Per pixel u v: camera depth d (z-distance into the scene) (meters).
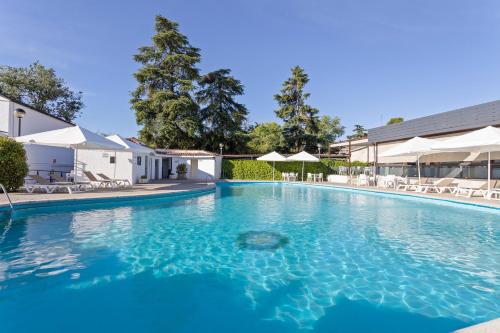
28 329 2.97
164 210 10.26
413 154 16.70
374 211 10.75
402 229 7.73
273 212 10.34
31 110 16.98
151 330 2.99
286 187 22.34
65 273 4.43
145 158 22.22
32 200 8.91
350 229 7.71
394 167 22.69
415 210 10.95
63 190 12.56
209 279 4.31
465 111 16.44
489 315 3.34
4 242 5.93
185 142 35.38
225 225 8.05
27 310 3.34
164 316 3.28
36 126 17.34
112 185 15.60
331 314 3.34
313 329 3.04
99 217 8.65
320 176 26.11
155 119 32.44
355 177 23.75
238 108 40.75
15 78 31.08
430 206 12.05
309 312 3.39
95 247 5.73
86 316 3.24
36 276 4.28
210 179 28.09
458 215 9.90
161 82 33.72
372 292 3.93
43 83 32.47
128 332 2.95
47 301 3.55
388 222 8.66
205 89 39.06
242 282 4.22
